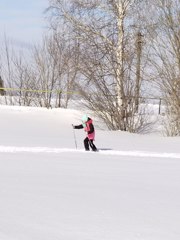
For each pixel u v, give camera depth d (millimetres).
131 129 30859
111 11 30359
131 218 7578
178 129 30438
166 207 8406
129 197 9148
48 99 43688
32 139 22594
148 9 30344
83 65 30531
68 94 41344
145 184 10719
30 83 46125
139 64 30266
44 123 30766
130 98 30672
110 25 30359
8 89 44875
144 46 30125
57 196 9008
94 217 7562
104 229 6930
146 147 21578
